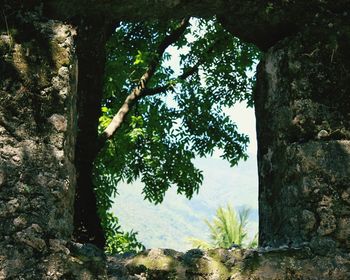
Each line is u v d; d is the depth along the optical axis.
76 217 7.26
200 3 4.09
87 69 6.73
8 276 3.32
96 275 3.50
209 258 3.77
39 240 3.41
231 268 3.77
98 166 10.28
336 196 4.00
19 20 3.61
